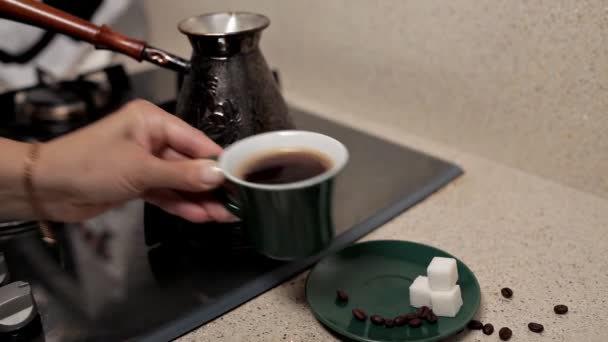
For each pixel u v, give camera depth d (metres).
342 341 0.58
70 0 1.11
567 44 0.71
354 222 0.72
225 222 0.66
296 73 1.03
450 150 0.86
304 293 0.64
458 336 0.58
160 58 0.65
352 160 0.84
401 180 0.79
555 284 0.62
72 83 0.96
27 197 0.61
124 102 0.95
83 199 0.60
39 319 0.61
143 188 0.59
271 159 0.55
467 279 0.61
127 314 0.61
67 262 0.69
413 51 0.86
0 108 0.90
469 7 0.78
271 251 0.53
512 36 0.75
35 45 1.14
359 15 0.90
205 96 0.64
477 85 0.81
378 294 0.62
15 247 0.71
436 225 0.72
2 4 0.63
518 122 0.79
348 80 0.96
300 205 0.50
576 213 0.72
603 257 0.65
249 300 0.63
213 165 0.54
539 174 0.79
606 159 0.73
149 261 0.68
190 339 0.59
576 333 0.57
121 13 1.17
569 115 0.74
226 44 0.62
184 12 1.18
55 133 0.86
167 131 0.60
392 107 0.92
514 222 0.71
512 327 0.58
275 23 1.02
